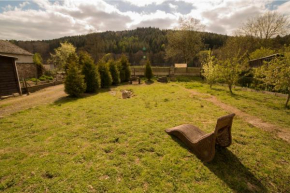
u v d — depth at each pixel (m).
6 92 9.23
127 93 8.97
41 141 3.57
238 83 12.78
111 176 2.43
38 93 10.20
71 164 2.72
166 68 20.91
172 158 2.88
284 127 4.46
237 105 6.68
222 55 23.30
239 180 2.40
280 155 3.07
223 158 2.95
